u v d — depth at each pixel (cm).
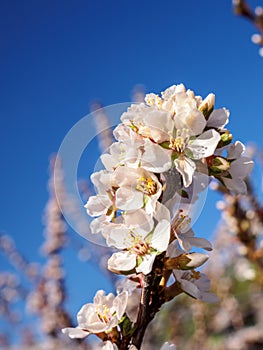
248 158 26
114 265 24
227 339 95
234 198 59
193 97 26
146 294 25
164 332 91
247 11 60
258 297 100
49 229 91
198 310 95
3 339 91
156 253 24
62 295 86
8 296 91
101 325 25
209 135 25
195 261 25
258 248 62
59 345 76
